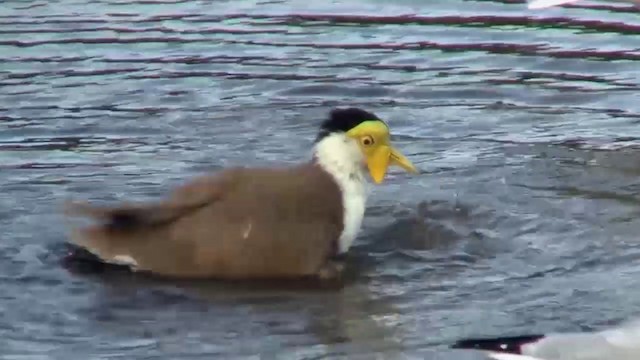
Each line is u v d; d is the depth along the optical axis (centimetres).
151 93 1888
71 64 1973
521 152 1720
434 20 2098
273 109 1839
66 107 1845
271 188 1435
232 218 1420
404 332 1326
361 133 1453
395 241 1498
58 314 1359
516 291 1395
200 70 1953
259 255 1410
